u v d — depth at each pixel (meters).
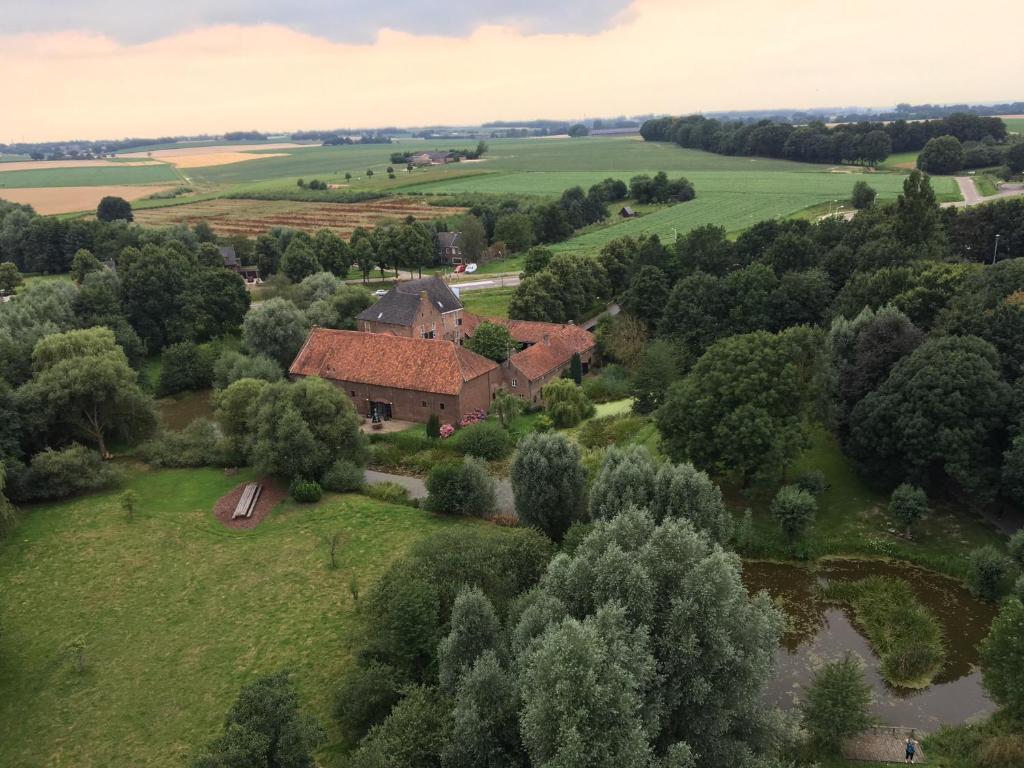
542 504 44.91
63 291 85.81
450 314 91.69
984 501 44.38
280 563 44.56
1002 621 30.58
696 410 49.25
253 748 22.16
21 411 56.06
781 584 42.69
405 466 59.53
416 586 32.34
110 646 37.25
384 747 24.95
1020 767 27.86
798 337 53.34
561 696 22.33
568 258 104.00
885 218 91.25
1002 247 91.31
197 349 84.69
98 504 52.72
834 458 55.16
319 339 75.88
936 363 46.56
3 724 32.09
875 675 34.84
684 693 24.92
